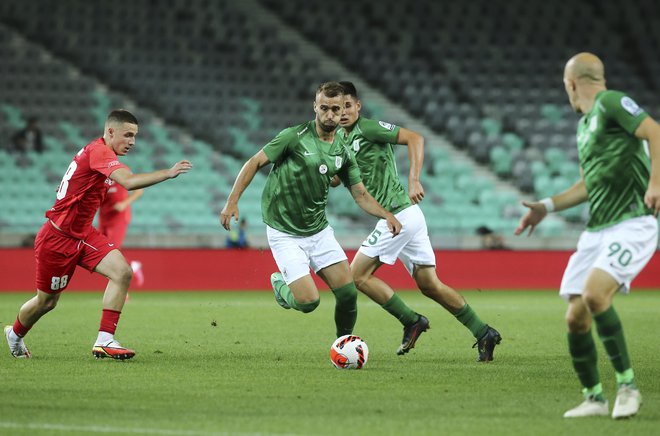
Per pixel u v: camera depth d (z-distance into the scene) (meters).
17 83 109.94
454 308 35.38
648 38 134.25
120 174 31.83
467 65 126.50
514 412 23.97
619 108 22.77
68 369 31.55
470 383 29.12
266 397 26.08
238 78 118.19
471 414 23.67
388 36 128.25
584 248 23.66
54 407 24.25
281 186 33.28
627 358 23.09
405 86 123.06
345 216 100.12
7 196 95.25
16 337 34.38
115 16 119.38
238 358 35.38
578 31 133.50
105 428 21.58
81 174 32.78
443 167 110.31
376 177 36.00
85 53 115.00
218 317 55.12
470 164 113.38
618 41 133.62
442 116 119.25
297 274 33.34
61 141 102.44
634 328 50.31
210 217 98.81
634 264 22.95
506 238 97.75
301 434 21.02
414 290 87.31
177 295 77.31
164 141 107.56
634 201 23.19
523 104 123.19
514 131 118.56
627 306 67.00
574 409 23.50
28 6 117.31
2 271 80.19
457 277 89.56
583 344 23.55
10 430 21.33
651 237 23.22
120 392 26.75
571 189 25.30
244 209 100.50
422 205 104.00
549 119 121.44
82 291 81.62
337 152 33.03
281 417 23.06
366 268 36.12
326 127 32.59
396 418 23.06
